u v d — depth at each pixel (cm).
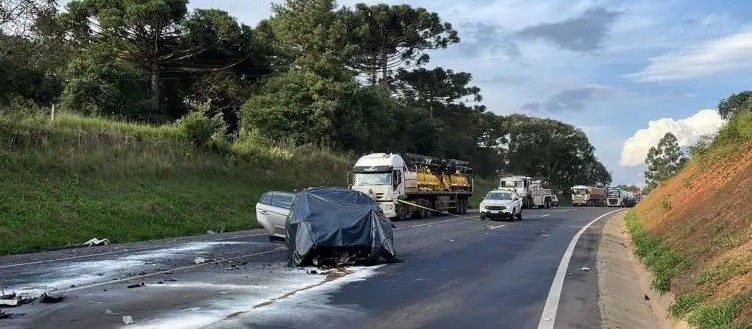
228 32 5359
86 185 2770
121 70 4841
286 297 1093
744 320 734
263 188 3941
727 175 1934
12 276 1312
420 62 7550
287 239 1590
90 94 4525
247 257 1698
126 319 881
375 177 3544
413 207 3856
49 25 3303
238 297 1086
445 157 7325
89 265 1508
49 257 1683
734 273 916
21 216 2162
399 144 6650
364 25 6900
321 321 904
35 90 3666
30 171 2683
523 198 6038
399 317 945
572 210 5662
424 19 7169
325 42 6538
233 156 4081
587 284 1298
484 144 9475
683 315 901
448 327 887
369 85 6488
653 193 4197
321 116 5181
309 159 4750
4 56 3284
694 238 1412
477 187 7875
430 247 2000
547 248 2006
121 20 4791
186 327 851
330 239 1505
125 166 3153
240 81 5747
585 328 898
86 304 1005
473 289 1206
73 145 3100
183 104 5697
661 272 1241
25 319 888
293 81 5269
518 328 887
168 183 3253
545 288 1227
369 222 1562
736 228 1198
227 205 3281
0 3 3089
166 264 1534
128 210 2588
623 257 1848
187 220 2762
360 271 1439
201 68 5516
